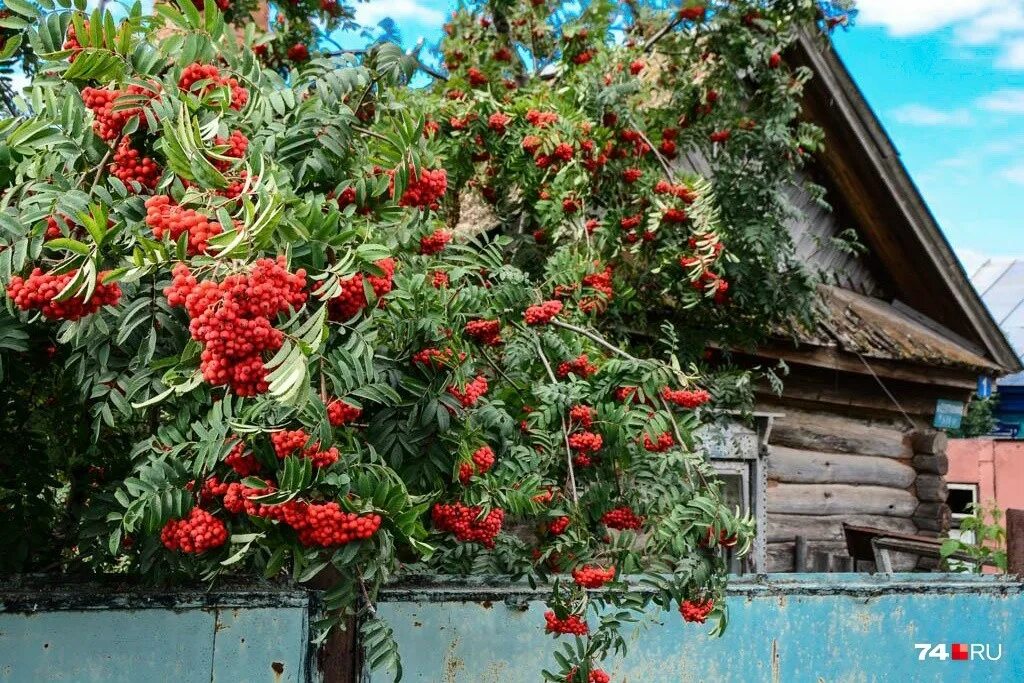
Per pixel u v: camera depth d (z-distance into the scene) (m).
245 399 2.26
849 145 7.73
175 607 2.74
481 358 3.32
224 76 2.41
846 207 8.27
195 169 1.80
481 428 2.85
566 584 3.12
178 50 2.28
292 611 2.86
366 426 2.56
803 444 7.44
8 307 1.92
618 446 3.26
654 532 3.22
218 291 1.53
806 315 5.98
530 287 3.42
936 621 4.29
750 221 5.76
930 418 8.28
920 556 7.99
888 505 7.93
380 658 2.40
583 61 5.66
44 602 2.62
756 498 6.86
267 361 1.63
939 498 7.98
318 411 2.05
